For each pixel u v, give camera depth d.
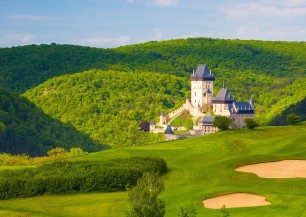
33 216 85.81
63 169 109.19
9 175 105.50
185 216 74.31
